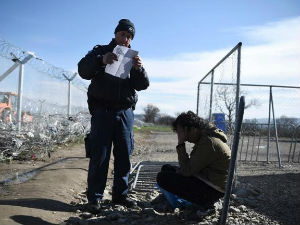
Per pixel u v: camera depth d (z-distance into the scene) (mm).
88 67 4418
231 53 5926
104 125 4617
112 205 4891
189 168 4328
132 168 8180
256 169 9031
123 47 4391
